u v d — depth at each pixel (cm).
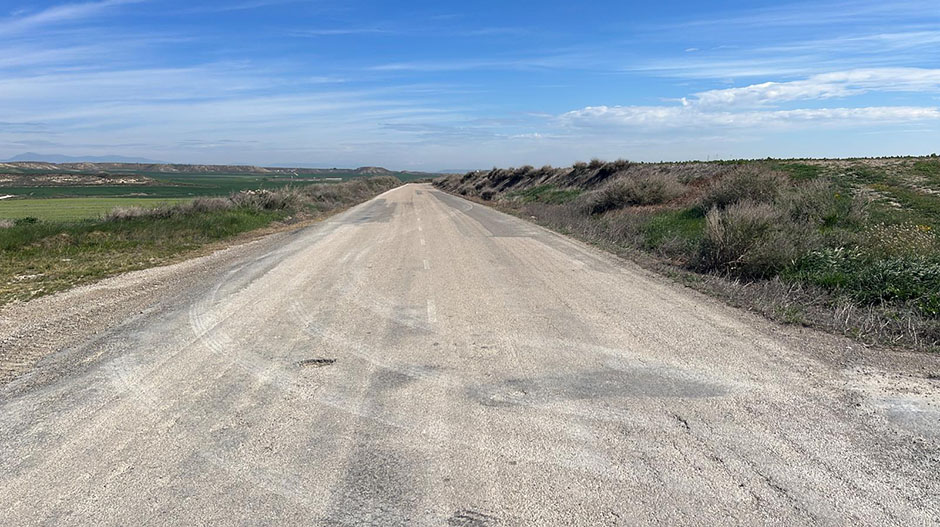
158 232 1803
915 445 405
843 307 791
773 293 889
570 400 489
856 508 331
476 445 410
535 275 1094
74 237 1628
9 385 535
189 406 483
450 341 668
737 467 375
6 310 841
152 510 333
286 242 1723
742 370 558
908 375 544
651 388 514
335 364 591
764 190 1717
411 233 1925
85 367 583
